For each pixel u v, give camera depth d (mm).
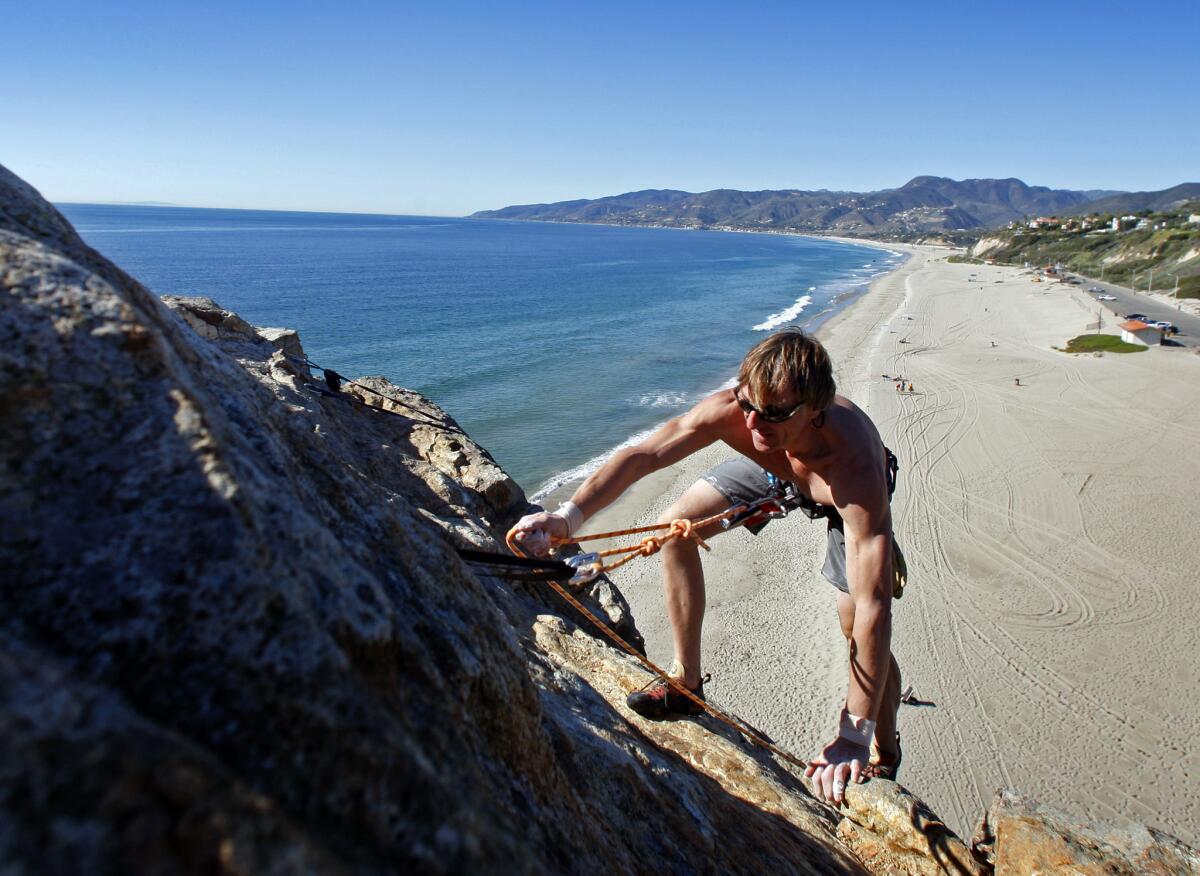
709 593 24047
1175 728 18812
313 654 1172
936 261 190625
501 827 1378
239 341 7980
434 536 2332
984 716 19312
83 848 748
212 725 1052
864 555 2938
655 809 3031
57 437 1205
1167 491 31984
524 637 4586
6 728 780
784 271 151250
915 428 41344
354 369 53938
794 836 3844
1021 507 30781
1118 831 3832
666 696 4117
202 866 808
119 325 1378
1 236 1458
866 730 2920
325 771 1084
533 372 54438
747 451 3270
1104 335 67438
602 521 29844
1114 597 24141
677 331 72688
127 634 1071
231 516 1210
